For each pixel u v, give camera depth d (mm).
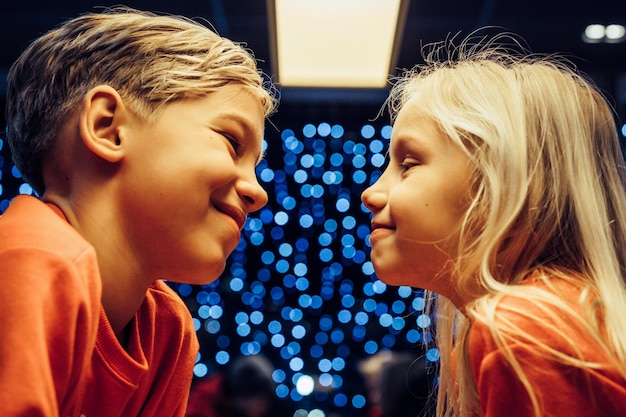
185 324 1077
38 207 892
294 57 1843
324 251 4133
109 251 924
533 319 831
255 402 2383
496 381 821
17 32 3367
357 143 3971
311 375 4371
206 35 1006
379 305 4207
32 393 729
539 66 1065
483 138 961
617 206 1041
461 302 982
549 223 961
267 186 4113
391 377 1964
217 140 941
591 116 1045
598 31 3230
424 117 999
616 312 875
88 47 966
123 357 923
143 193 920
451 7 2969
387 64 1864
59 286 800
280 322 4367
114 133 935
